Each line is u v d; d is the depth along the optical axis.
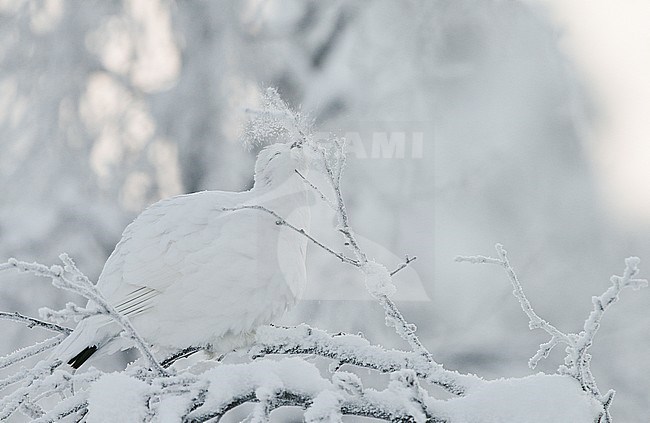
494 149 22.31
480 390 7.98
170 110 26.38
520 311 22.92
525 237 22.80
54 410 8.21
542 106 22.66
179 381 7.66
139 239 10.17
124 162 26.27
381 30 22.78
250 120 8.96
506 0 23.03
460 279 22.39
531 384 7.94
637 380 23.34
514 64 22.69
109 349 9.89
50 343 9.45
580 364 7.87
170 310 9.88
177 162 26.00
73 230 25.08
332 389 7.69
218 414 7.64
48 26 27.50
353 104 21.73
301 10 24.52
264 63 24.86
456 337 22.39
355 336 8.80
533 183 22.70
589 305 23.31
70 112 26.61
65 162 26.06
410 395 7.58
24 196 25.75
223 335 9.97
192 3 26.73
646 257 23.39
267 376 7.69
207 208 10.19
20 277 24.52
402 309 21.89
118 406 7.47
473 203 22.33
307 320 19.23
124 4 27.55
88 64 27.22
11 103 26.88
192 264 9.88
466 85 22.36
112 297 10.09
